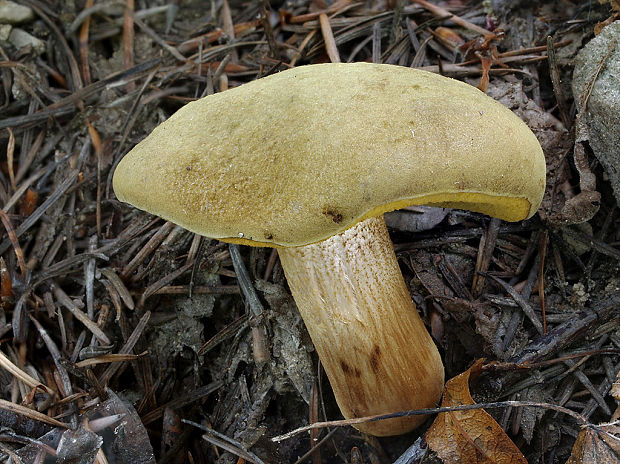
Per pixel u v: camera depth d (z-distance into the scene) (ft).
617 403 0.38
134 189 0.32
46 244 0.48
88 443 0.37
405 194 0.28
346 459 0.43
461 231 0.45
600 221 0.43
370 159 0.28
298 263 0.35
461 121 0.29
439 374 0.37
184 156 0.31
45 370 0.43
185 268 0.46
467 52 0.49
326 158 0.28
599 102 0.40
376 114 0.29
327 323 0.35
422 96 0.30
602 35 0.42
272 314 0.43
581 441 0.32
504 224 0.45
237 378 0.45
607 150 0.40
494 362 0.37
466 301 0.43
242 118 0.31
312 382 0.43
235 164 0.30
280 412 0.45
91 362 0.42
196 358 0.46
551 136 0.44
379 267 0.36
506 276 0.44
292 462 0.44
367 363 0.35
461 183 0.28
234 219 0.29
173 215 0.31
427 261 0.45
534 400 0.39
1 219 0.47
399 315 0.36
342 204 0.28
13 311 0.45
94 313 0.46
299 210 0.28
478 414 0.34
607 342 0.40
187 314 0.46
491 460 0.33
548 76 0.48
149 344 0.46
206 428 0.41
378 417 0.34
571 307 0.42
